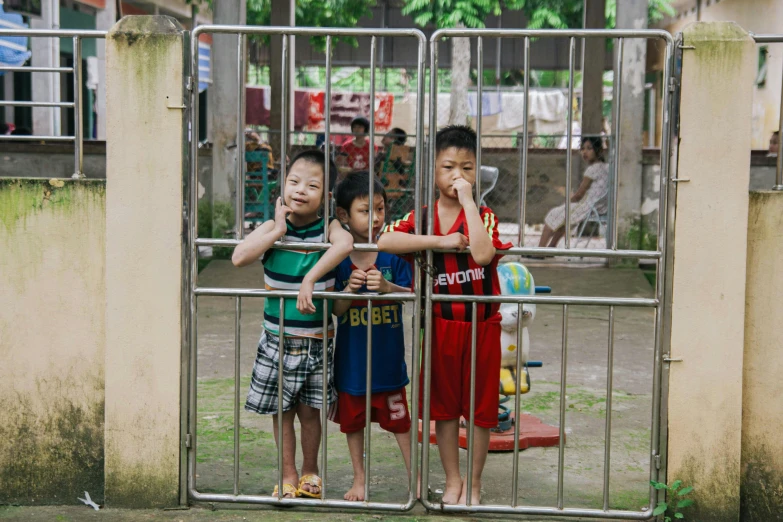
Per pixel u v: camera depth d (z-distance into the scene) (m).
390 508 3.37
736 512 3.30
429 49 3.24
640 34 3.18
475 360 3.30
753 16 16.23
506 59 19.41
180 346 3.37
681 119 3.18
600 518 3.34
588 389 5.37
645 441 4.37
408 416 3.57
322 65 20.05
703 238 3.22
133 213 3.33
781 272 3.28
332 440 4.36
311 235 3.39
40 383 3.47
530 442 4.27
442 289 3.33
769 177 9.74
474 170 3.33
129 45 3.28
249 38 16.66
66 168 9.80
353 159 10.37
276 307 3.44
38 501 3.51
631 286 8.90
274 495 3.45
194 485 3.45
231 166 10.04
